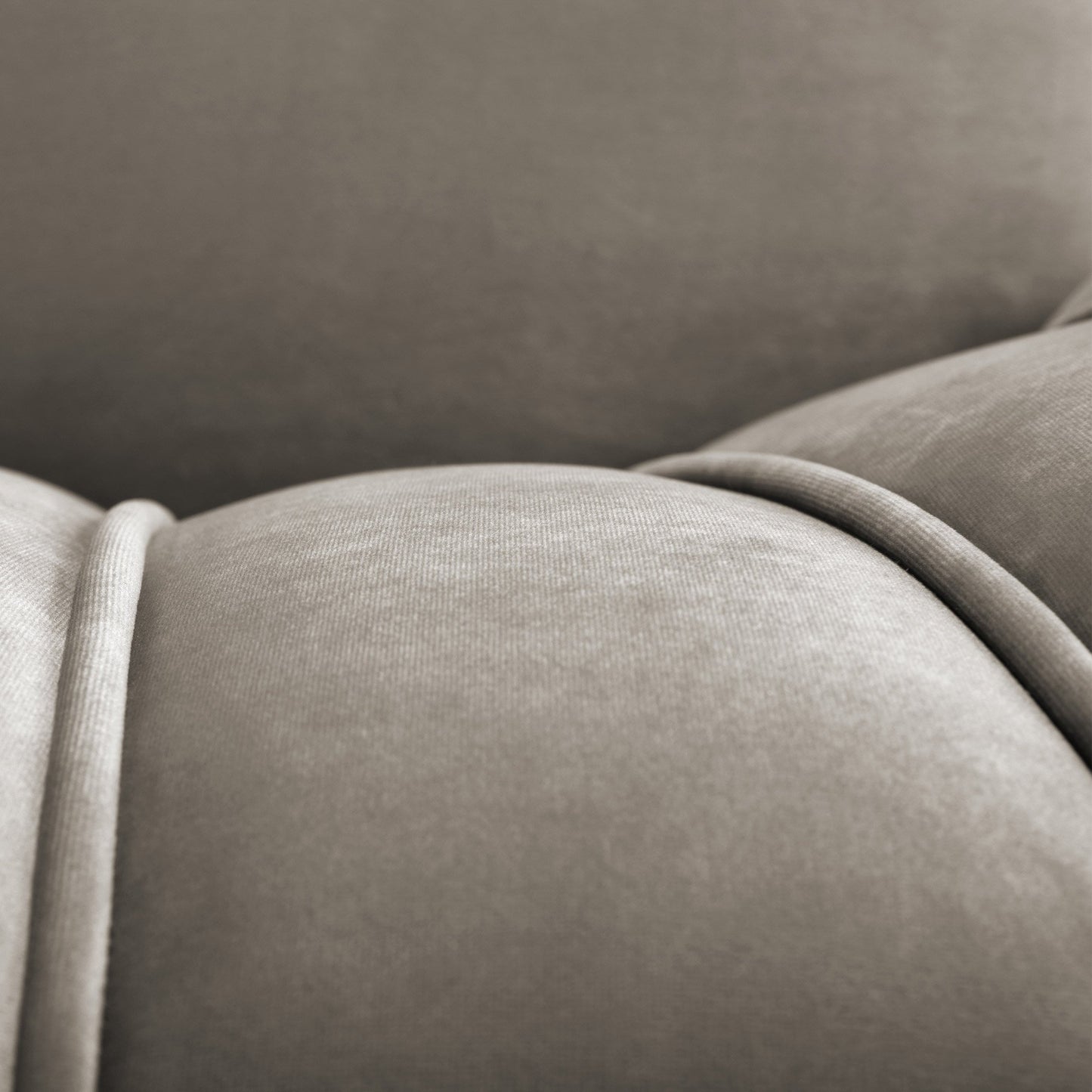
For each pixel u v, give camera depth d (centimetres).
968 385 38
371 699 25
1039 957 21
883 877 22
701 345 56
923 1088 20
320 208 54
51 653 29
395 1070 21
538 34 55
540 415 55
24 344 54
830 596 28
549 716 24
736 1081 21
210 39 54
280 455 55
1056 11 55
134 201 54
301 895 22
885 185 55
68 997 21
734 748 24
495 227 55
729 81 55
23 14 54
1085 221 56
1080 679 25
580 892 22
